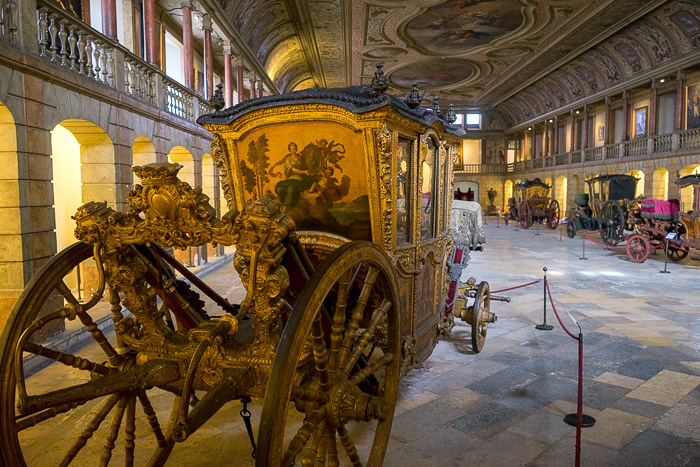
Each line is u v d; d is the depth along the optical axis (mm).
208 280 11859
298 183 4094
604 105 32500
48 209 6855
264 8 20531
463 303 6234
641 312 8297
